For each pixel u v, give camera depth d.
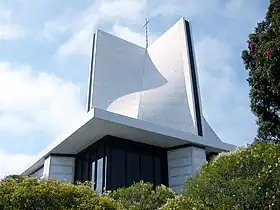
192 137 17.12
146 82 22.77
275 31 10.36
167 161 17.50
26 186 7.68
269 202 6.90
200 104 20.38
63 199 7.66
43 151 18.88
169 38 23.64
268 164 7.34
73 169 18.28
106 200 8.18
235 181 7.25
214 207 7.27
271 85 10.44
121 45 23.62
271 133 11.79
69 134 16.45
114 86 21.70
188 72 21.14
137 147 17.03
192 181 8.20
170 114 19.95
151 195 12.08
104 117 15.02
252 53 11.09
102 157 16.28
